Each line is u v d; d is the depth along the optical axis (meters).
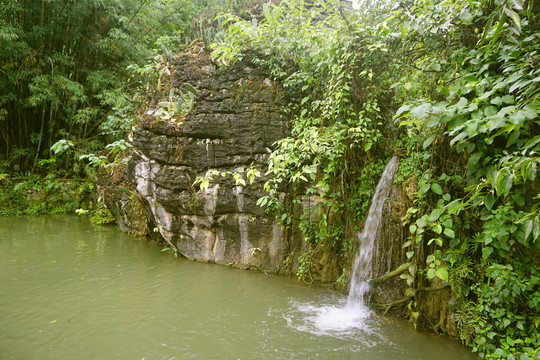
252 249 5.42
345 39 4.45
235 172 5.39
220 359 2.98
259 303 4.23
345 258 4.85
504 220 2.89
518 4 2.43
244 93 5.43
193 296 4.39
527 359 2.69
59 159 11.16
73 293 4.36
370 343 3.32
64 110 11.02
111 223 9.21
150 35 11.66
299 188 5.18
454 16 3.38
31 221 9.05
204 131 5.47
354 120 4.67
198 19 11.52
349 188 4.88
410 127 4.38
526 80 2.65
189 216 5.71
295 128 5.07
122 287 4.62
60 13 10.07
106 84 10.69
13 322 3.54
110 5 10.12
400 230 3.97
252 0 10.41
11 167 11.03
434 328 3.56
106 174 8.55
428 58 3.96
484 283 3.21
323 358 3.04
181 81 5.94
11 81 9.80
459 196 3.46
